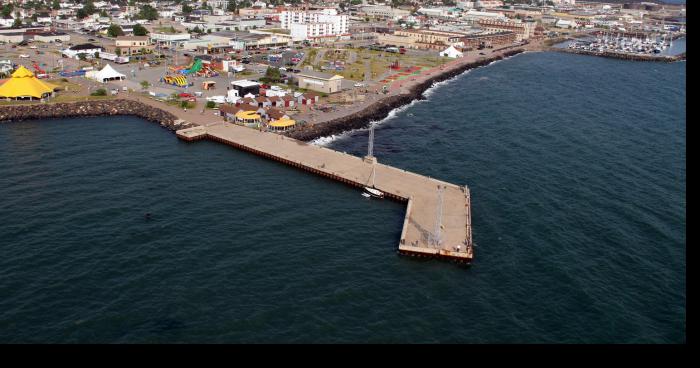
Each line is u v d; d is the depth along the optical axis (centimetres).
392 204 11775
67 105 18125
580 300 8419
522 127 17950
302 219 10769
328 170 13125
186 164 13550
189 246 9462
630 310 8212
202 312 7731
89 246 9338
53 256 8988
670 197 12488
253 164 13788
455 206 11562
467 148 15612
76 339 7100
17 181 12069
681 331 7744
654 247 10150
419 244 9769
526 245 10075
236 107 17762
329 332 7462
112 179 12362
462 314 7994
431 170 13825
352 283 8625
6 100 18212
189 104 18962
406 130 17300
